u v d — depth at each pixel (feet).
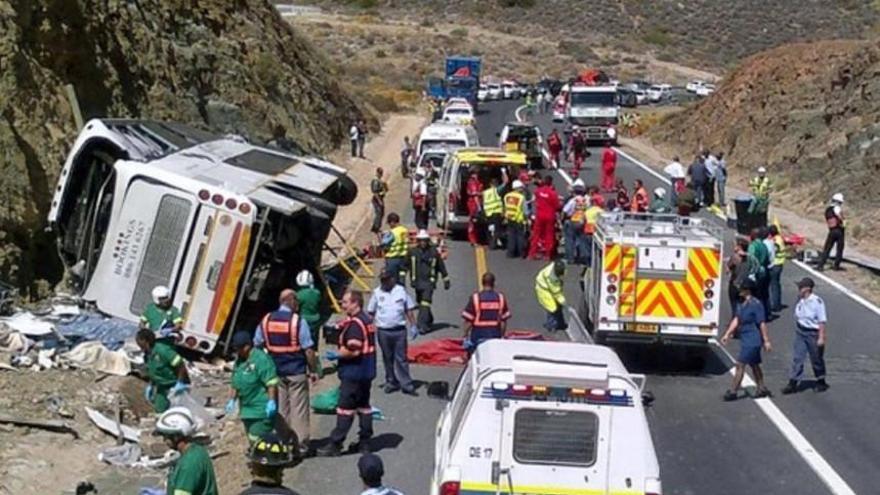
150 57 122.01
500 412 37.24
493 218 111.14
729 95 215.10
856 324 85.61
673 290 68.80
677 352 72.64
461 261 105.50
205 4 158.61
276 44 184.24
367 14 490.49
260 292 80.23
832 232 105.70
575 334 72.18
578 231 102.17
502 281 96.43
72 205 75.20
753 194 128.36
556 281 76.54
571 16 508.12
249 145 94.07
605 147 221.66
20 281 75.00
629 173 176.24
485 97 354.74
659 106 353.92
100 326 69.46
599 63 447.42
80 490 48.14
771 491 51.62
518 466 37.24
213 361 71.05
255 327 78.59
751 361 65.10
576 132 182.91
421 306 78.74
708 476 53.31
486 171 115.65
